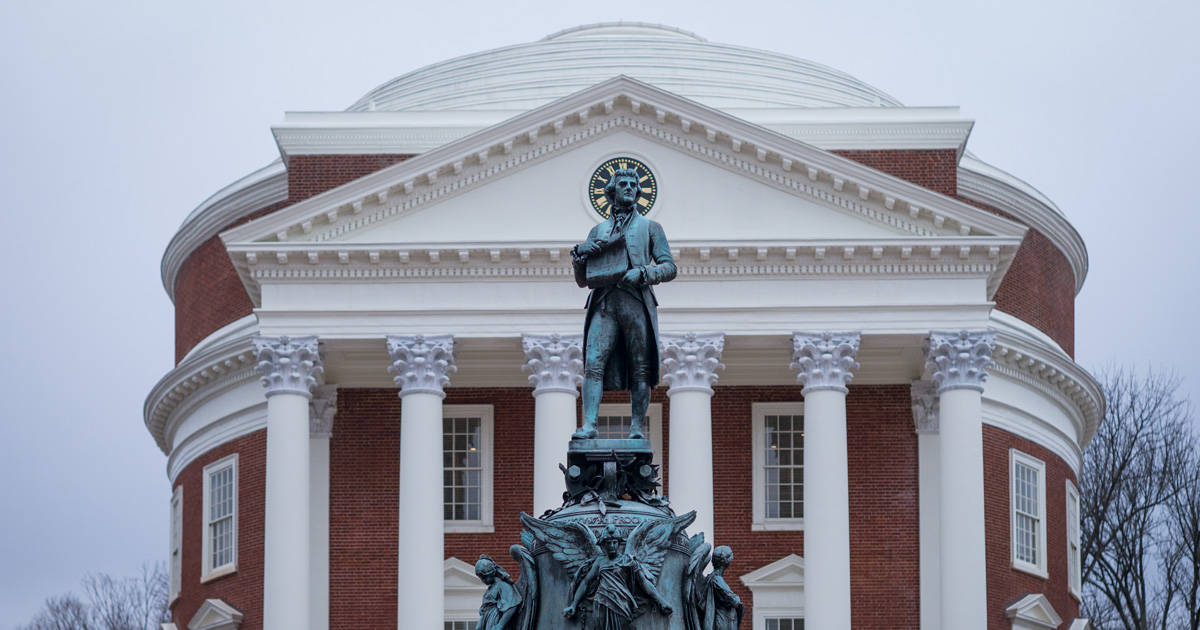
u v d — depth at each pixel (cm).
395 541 6700
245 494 7069
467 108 8200
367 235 6269
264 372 6200
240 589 7012
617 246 2081
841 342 6184
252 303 7281
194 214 7638
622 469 2022
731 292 6238
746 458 6725
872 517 6681
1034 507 7250
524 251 6184
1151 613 9488
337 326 6231
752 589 6644
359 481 6725
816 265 6234
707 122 6200
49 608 12188
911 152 6881
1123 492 9506
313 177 6925
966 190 7425
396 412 6781
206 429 7331
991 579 6938
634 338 2069
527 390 6794
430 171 6234
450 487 6744
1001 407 7138
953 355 6175
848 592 6009
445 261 6231
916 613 6619
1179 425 9612
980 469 6128
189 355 7425
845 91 8569
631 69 8294
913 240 6184
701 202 6278
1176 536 9412
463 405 6769
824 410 6131
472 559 6694
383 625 6656
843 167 6197
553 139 6284
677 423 6144
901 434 6738
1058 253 7769
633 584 1902
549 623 1920
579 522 1941
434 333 6219
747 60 8431
